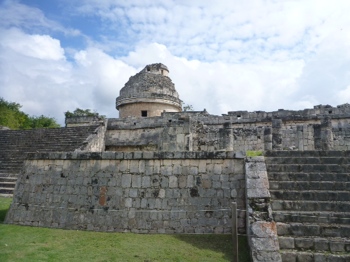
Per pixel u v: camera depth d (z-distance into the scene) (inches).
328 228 277.4
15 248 295.0
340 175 346.6
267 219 281.9
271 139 653.9
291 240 269.3
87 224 370.9
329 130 645.9
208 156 362.9
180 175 364.8
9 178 648.4
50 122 2010.3
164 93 1114.7
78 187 390.0
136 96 1095.6
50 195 398.9
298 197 322.7
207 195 354.0
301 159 385.4
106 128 943.7
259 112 847.7
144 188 368.8
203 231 343.6
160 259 266.8
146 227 354.9
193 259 266.1
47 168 411.8
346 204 303.3
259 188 312.7
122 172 380.2
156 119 911.0
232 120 858.1
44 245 306.8
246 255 276.1
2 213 453.1
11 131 964.6
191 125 642.2
